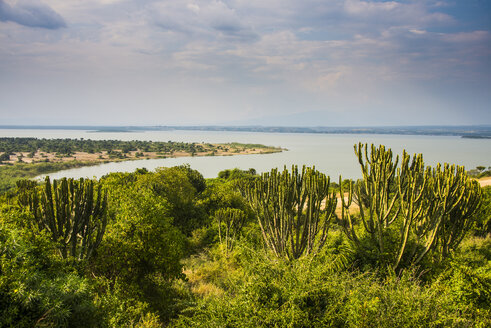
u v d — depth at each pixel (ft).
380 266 23.54
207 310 14.85
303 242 25.52
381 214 24.86
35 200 21.48
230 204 75.51
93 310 13.43
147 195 31.96
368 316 12.41
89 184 23.30
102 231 24.13
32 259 13.76
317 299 14.25
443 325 12.74
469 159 326.44
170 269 27.68
